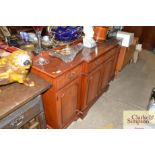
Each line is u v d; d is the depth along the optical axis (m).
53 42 1.53
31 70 1.25
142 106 2.16
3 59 1.01
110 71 2.18
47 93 1.30
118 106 2.14
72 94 1.51
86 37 1.65
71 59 1.38
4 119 0.90
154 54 3.87
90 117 1.92
